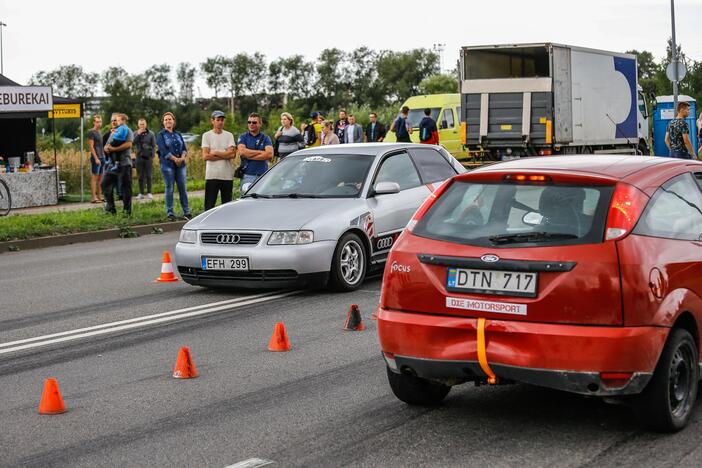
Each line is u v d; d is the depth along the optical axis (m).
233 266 15.59
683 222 8.47
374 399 9.41
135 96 151.25
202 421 8.82
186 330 13.22
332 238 15.68
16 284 18.16
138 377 10.62
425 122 39.00
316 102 151.12
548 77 35.38
